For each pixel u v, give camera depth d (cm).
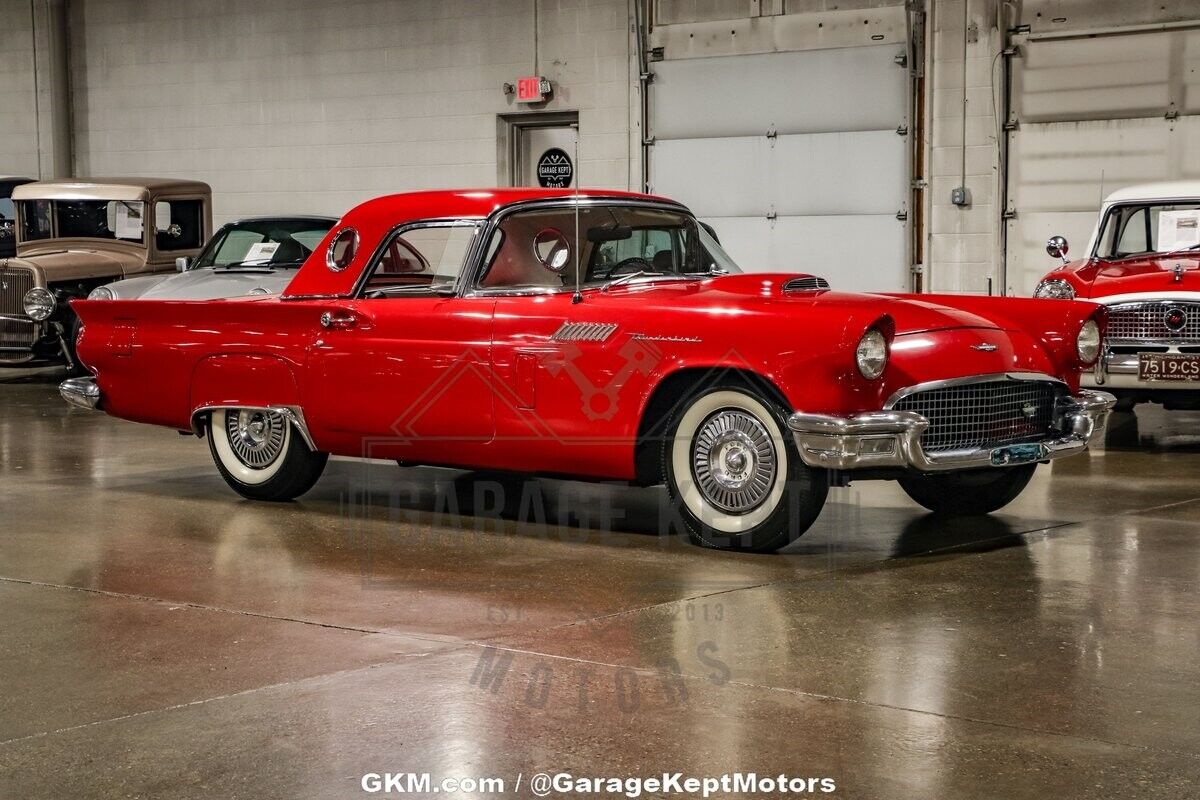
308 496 659
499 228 579
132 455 806
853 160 1335
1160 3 1201
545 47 1478
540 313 550
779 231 1380
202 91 1694
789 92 1359
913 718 339
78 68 1789
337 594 467
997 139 1270
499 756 315
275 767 310
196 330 640
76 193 1207
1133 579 484
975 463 518
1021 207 1273
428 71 1543
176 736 330
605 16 1445
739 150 1391
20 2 1803
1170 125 1206
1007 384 541
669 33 1413
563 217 582
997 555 524
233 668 384
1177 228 897
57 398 1138
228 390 632
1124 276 830
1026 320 579
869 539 556
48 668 386
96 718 344
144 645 407
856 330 489
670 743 322
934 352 519
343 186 1609
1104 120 1232
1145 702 351
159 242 1209
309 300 621
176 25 1703
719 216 1409
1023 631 417
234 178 1683
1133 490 673
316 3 1602
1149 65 1209
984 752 316
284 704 352
